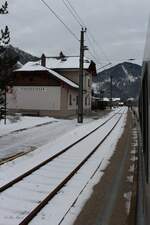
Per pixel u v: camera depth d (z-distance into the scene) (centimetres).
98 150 1639
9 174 1065
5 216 709
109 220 711
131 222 700
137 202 788
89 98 6278
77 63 5638
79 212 755
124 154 1526
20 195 856
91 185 984
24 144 1762
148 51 472
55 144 1791
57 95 4247
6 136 2052
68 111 4609
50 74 4241
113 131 2672
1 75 2192
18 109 4375
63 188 938
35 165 1209
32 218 709
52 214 736
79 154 1488
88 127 2912
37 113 4284
